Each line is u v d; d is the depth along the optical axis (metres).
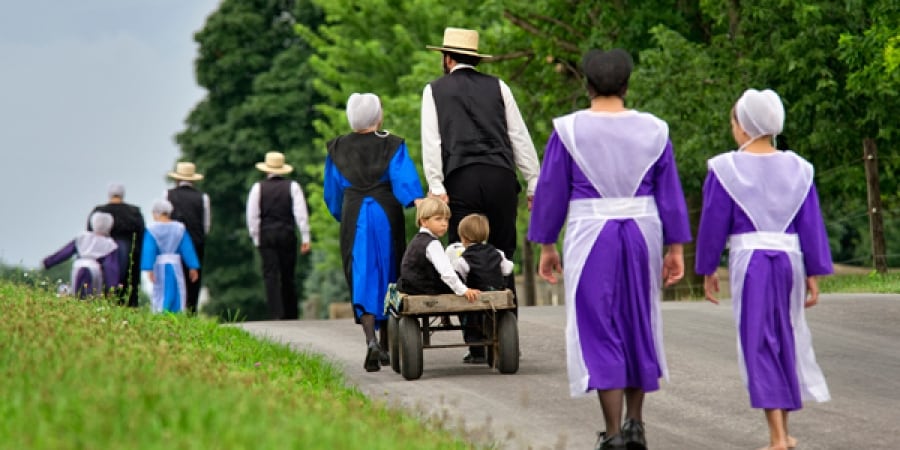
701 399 16.42
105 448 9.50
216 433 10.18
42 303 19.94
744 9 43.88
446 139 18.95
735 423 14.94
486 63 54.38
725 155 13.17
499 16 52.59
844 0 43.00
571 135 12.84
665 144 12.88
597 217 12.74
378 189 19.64
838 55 42.53
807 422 14.90
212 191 105.12
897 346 21.03
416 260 18.14
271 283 33.75
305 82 103.25
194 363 14.84
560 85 53.53
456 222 19.00
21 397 11.23
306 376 17.00
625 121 12.95
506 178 18.95
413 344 18.02
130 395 11.29
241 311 105.12
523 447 13.60
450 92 19.03
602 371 12.47
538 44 51.88
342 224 19.72
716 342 21.62
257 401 12.10
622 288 12.69
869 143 38.09
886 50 36.16
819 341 21.66
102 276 32.00
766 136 13.21
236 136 104.06
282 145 104.06
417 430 12.62
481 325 19.03
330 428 11.09
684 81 43.84
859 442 13.84
